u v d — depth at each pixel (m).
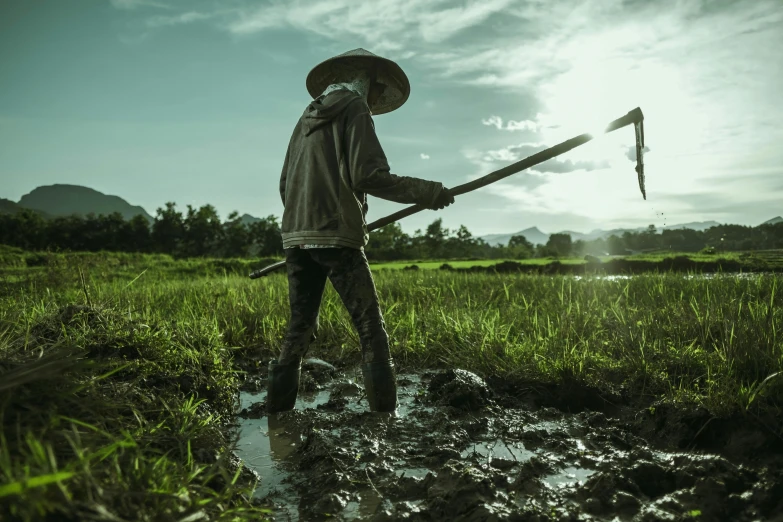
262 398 3.51
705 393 2.80
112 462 1.58
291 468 2.39
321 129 2.86
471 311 5.23
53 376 1.82
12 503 1.18
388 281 7.71
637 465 2.11
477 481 1.99
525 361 3.53
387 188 2.78
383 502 2.02
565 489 2.03
